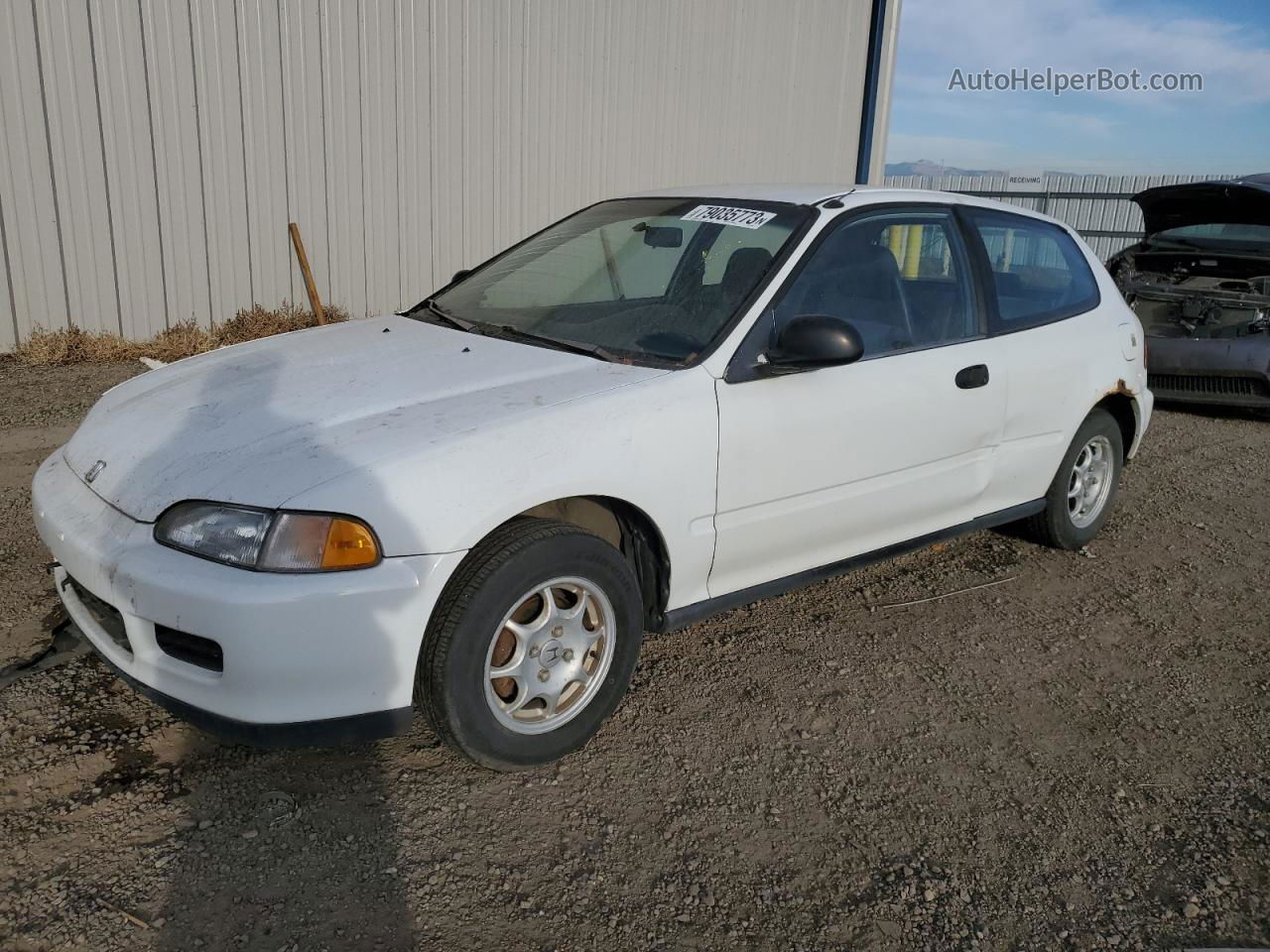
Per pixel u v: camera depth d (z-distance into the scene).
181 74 7.77
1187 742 3.33
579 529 2.83
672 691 3.43
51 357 7.45
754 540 3.32
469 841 2.62
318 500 2.46
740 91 11.06
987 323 4.07
